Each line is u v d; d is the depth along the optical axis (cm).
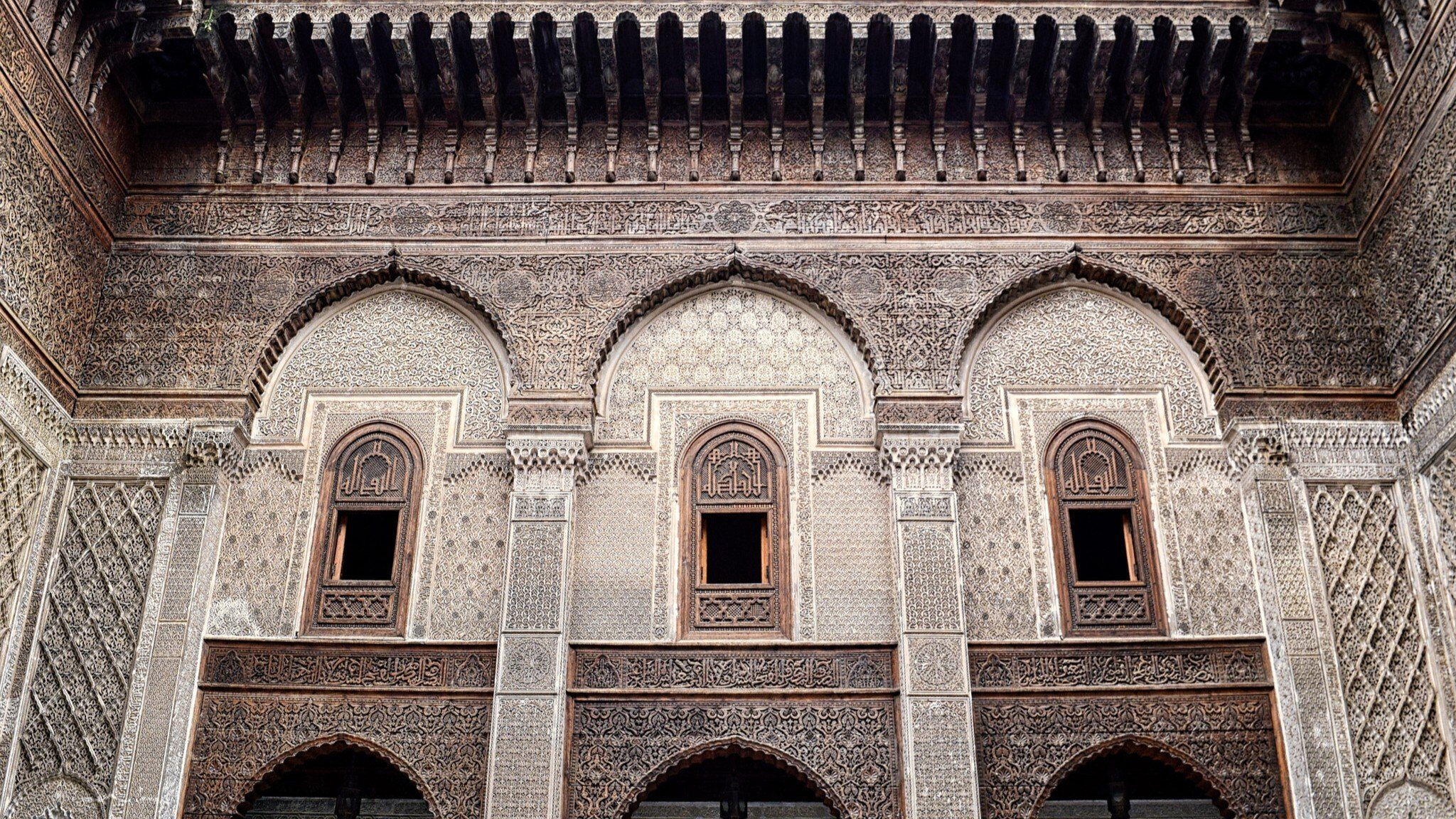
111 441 789
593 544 778
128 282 837
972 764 704
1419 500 755
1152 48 843
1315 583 744
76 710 722
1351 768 701
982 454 802
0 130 708
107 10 811
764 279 849
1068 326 840
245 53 840
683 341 837
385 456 806
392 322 844
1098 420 812
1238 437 786
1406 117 779
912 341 816
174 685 726
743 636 756
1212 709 735
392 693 741
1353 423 789
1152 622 759
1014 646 749
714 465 802
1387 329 805
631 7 841
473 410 816
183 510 770
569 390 803
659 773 723
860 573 768
